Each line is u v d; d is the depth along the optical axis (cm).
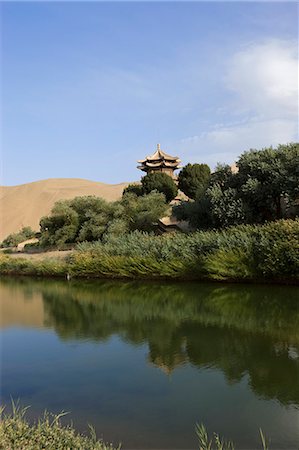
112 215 3142
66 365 790
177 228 2686
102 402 612
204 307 1280
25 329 1097
